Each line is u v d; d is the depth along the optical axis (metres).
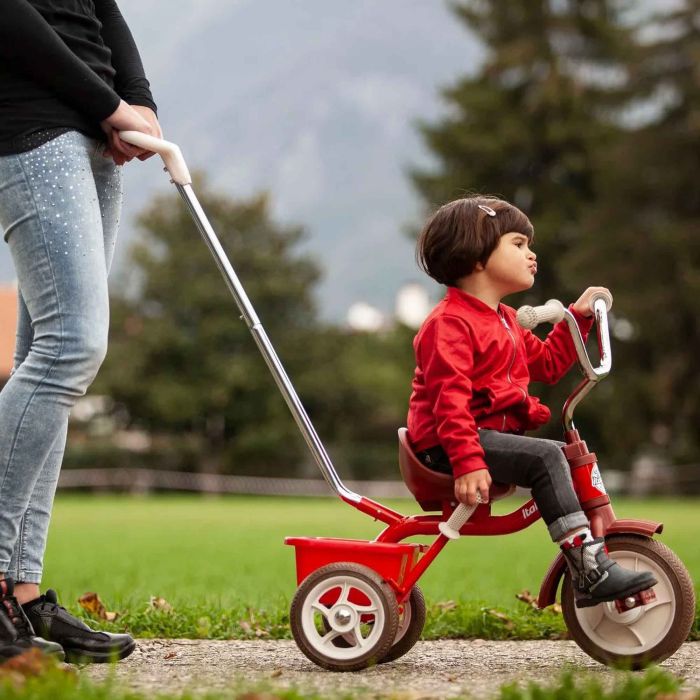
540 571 9.23
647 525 4.01
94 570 9.57
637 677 3.52
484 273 4.36
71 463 49.94
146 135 4.16
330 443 55.78
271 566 10.31
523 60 47.50
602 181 45.12
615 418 42.81
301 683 3.64
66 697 2.96
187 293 54.75
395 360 49.78
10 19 3.89
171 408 53.31
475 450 3.97
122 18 4.68
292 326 56.19
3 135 3.99
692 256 42.91
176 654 4.48
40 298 4.00
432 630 5.21
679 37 45.81
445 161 48.59
